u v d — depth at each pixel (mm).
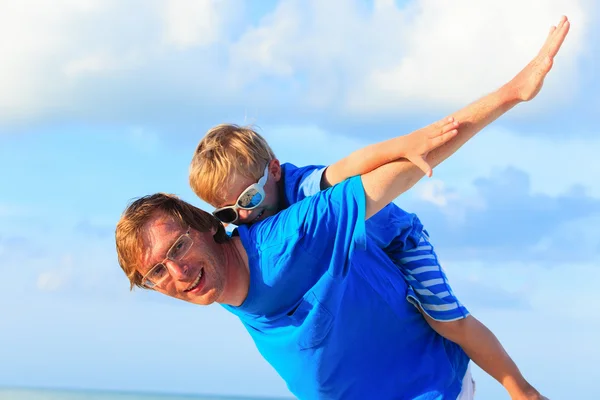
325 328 2998
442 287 3283
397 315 3174
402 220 3322
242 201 3293
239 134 3355
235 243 2951
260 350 3164
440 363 3229
